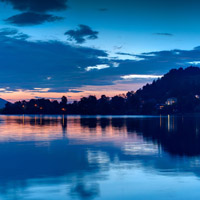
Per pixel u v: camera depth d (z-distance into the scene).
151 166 16.89
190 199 10.65
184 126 60.09
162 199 10.69
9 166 17.16
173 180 13.42
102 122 83.50
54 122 87.19
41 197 10.95
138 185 12.62
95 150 24.00
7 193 11.43
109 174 14.84
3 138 35.12
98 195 11.21
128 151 23.23
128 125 64.94
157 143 28.81
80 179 13.75
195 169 15.92
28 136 37.81
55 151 23.53
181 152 22.45
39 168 16.53
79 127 58.31
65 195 11.20
